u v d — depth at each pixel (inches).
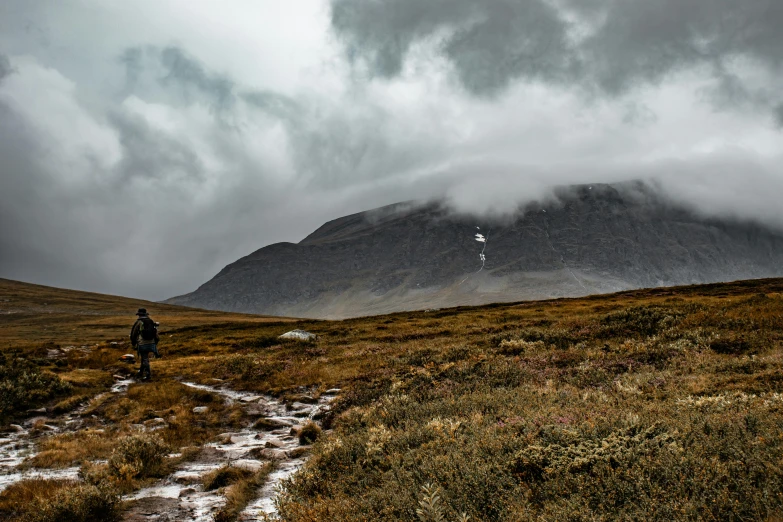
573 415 418.3
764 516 210.2
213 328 2847.0
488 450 344.8
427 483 293.3
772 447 277.9
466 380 743.7
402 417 553.0
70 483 411.5
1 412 725.3
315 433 592.1
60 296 6033.5
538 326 1619.1
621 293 3262.8
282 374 1090.7
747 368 618.2
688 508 218.4
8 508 357.7
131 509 362.6
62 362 1355.8
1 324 3631.9
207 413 775.1
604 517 224.1
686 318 1131.3
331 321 2923.2
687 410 415.5
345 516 288.5
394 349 1338.6
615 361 771.4
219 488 408.2
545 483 276.8
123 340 2469.2
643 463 270.4
